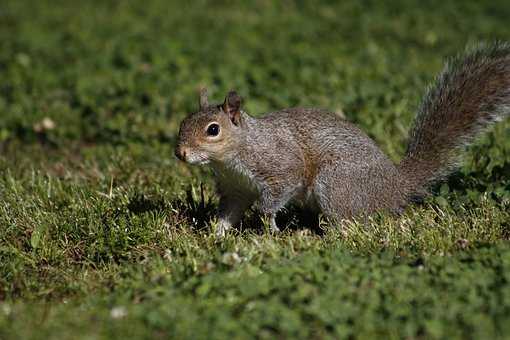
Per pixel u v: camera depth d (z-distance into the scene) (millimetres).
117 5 29781
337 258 8328
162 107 15836
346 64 19516
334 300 7340
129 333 7066
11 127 15344
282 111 10750
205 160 9938
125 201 10812
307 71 18344
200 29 25344
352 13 28250
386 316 7203
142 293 7977
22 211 10555
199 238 9773
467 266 8070
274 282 7766
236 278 7938
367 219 10453
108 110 16047
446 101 11211
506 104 11086
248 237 9734
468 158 12023
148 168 12617
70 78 18500
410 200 10898
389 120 14109
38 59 20859
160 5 29938
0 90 17781
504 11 27984
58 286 8594
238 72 18500
